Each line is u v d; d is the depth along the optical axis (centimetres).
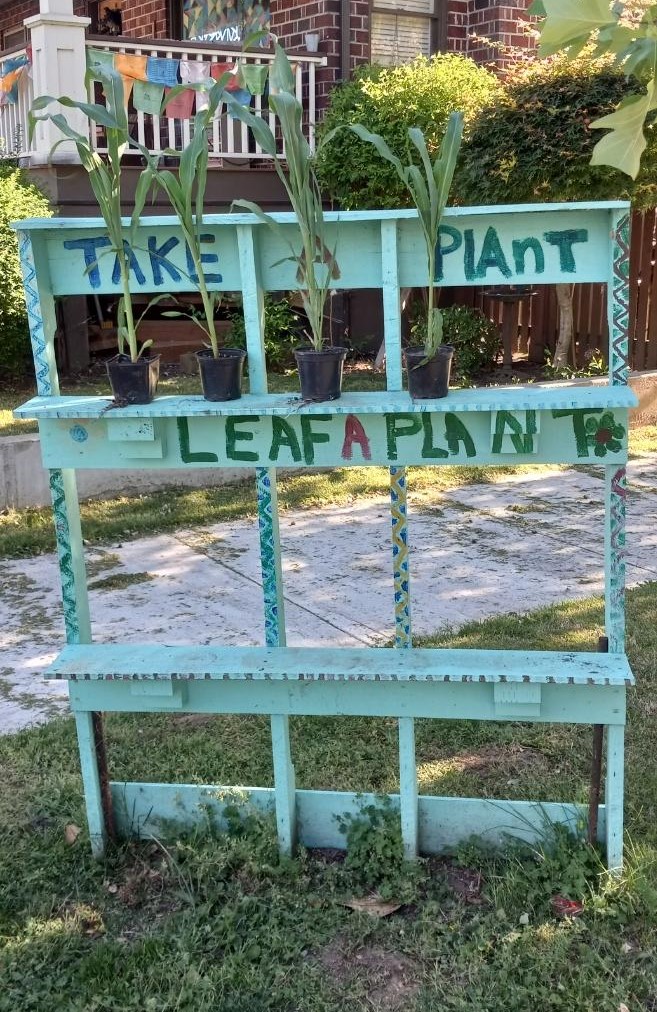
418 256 260
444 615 463
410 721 277
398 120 830
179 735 363
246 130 944
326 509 632
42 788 327
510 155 771
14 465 615
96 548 568
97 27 1352
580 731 360
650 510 622
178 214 254
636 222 887
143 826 302
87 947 261
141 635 450
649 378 830
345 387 827
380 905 271
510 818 289
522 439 254
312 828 298
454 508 630
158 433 266
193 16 1173
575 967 245
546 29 144
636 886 266
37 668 424
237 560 546
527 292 923
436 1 1077
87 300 921
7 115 933
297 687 278
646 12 160
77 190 859
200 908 270
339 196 891
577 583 501
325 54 989
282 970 249
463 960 250
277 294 948
